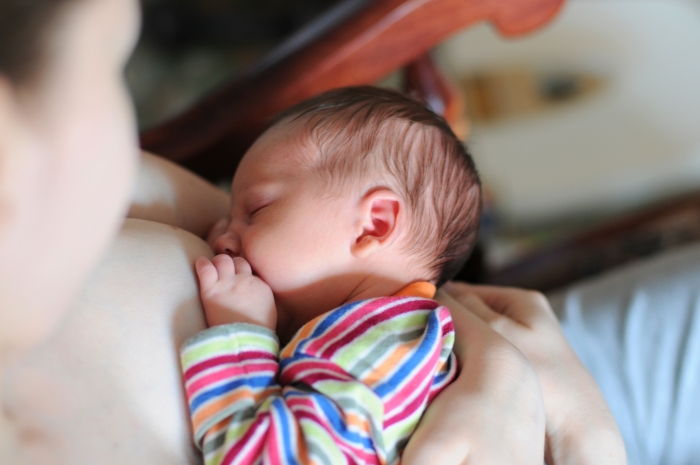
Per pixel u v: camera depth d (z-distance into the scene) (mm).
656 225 1711
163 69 2709
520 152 2268
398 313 623
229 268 633
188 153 913
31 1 295
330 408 551
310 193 707
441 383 619
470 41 2379
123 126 349
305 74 906
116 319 521
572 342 1029
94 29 317
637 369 991
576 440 696
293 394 558
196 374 537
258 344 581
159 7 2766
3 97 296
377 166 723
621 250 1658
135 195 687
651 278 1086
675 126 2156
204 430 525
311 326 616
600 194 2129
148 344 531
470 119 2359
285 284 696
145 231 606
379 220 714
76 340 495
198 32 2789
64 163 318
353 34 897
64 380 482
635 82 2295
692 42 2230
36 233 320
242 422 528
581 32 2318
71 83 312
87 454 478
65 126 312
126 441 494
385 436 562
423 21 908
